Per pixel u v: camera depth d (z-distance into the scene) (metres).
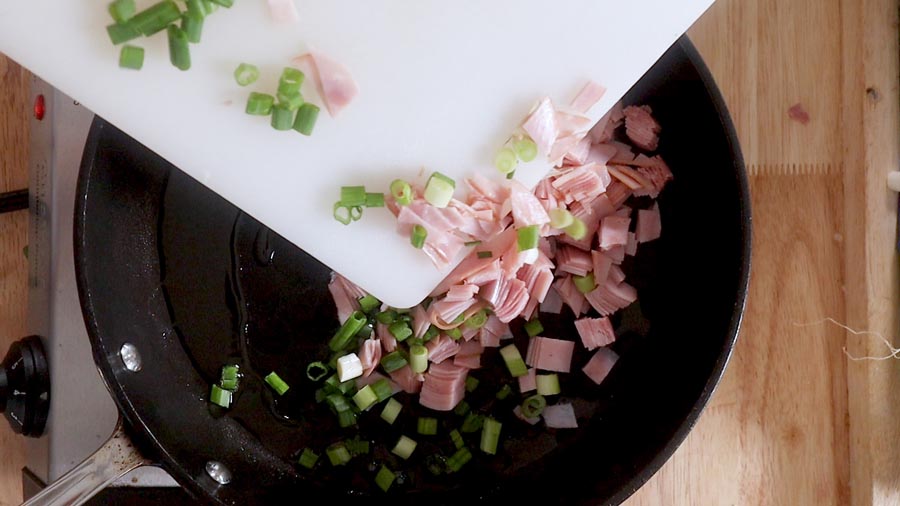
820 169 0.35
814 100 0.35
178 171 0.33
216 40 0.26
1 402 0.34
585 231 0.32
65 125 0.33
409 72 0.27
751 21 0.35
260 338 0.35
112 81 0.26
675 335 0.34
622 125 0.35
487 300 0.32
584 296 0.35
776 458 0.36
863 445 0.34
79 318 0.34
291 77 0.26
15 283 0.37
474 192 0.28
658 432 0.32
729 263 0.31
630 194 0.35
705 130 0.32
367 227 0.29
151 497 0.35
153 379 0.32
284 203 0.28
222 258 0.34
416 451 0.35
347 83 0.27
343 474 0.35
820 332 0.35
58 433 0.34
